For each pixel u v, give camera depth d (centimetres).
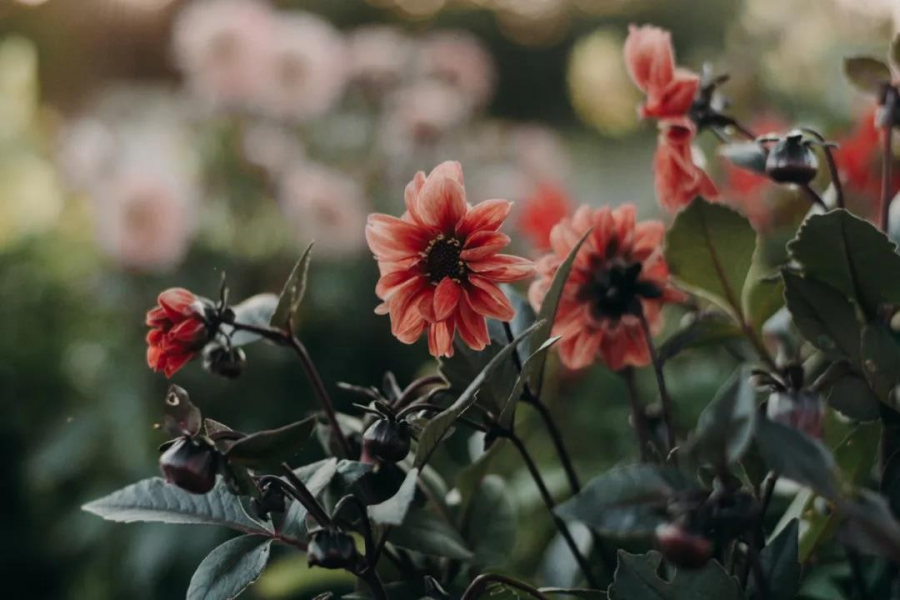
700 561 54
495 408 73
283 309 75
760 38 244
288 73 239
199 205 236
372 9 706
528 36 802
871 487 86
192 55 239
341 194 231
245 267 238
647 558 68
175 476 61
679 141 78
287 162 246
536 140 288
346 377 228
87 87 482
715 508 54
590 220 77
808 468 54
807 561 73
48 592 229
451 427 65
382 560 82
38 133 347
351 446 78
